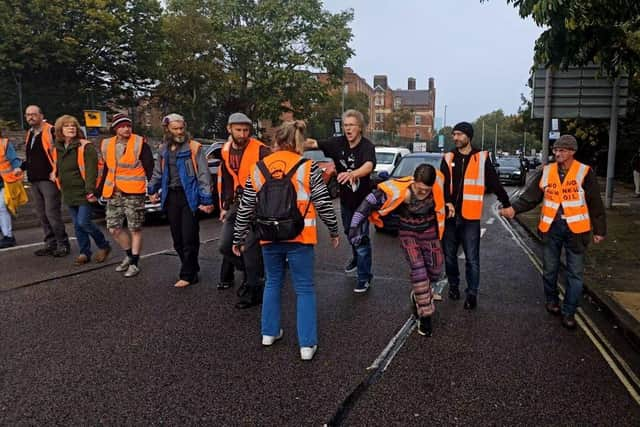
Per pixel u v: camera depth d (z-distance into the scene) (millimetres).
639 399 3434
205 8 32656
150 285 5977
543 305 5488
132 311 5047
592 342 4434
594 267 6867
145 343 4258
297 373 3738
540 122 36500
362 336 4500
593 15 6270
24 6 28703
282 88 33219
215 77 31641
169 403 3289
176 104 33312
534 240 9773
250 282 5191
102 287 5867
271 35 32375
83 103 32719
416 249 4613
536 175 5188
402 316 5051
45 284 5961
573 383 3650
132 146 6219
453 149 5410
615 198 17062
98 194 6582
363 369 3826
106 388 3480
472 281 5309
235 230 4137
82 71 33375
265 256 4129
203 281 6195
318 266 7133
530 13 6613
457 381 3650
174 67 31250
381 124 92562
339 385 3559
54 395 3379
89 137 19953
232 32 31891
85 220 6750
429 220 4668
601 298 5402
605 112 13094
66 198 6676
